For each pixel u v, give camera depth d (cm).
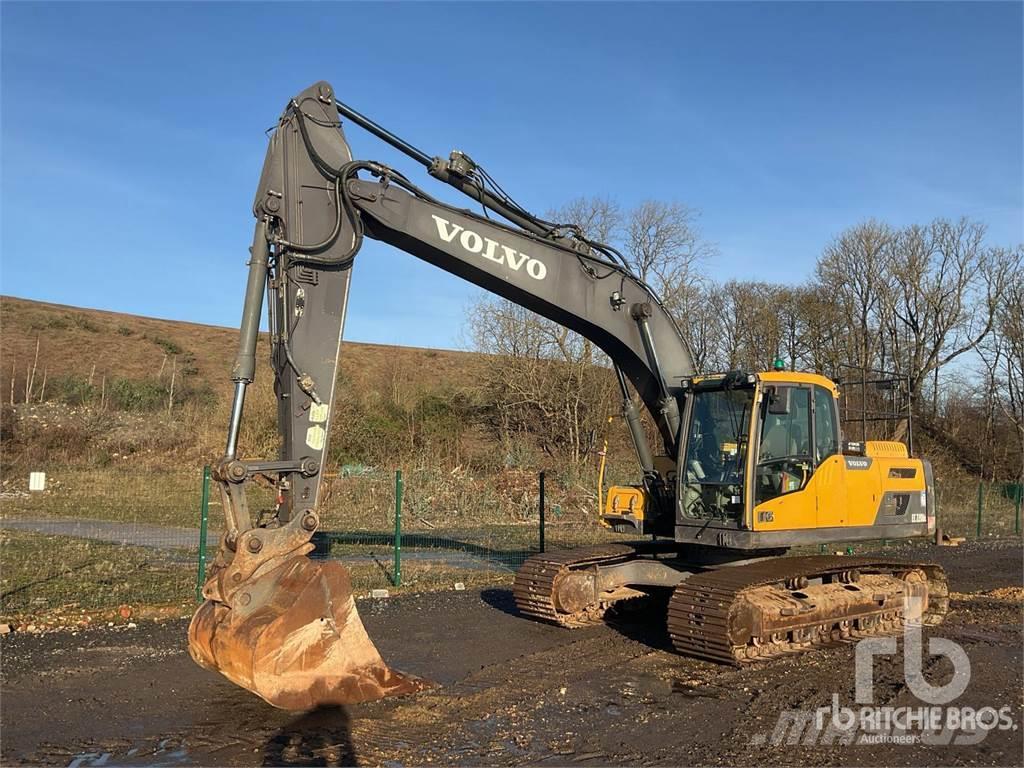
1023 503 2694
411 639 892
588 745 576
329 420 665
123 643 848
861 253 4122
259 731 594
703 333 4047
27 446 2533
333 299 684
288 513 643
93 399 3259
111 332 4666
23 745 568
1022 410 3862
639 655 827
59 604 1010
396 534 1238
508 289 822
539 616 952
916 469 1011
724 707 663
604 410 3125
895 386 1059
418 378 3569
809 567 858
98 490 2139
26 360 3925
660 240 3362
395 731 597
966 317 4003
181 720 617
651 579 977
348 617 645
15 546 1423
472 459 2816
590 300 874
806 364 4047
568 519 2106
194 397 3656
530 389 3180
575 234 882
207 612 616
